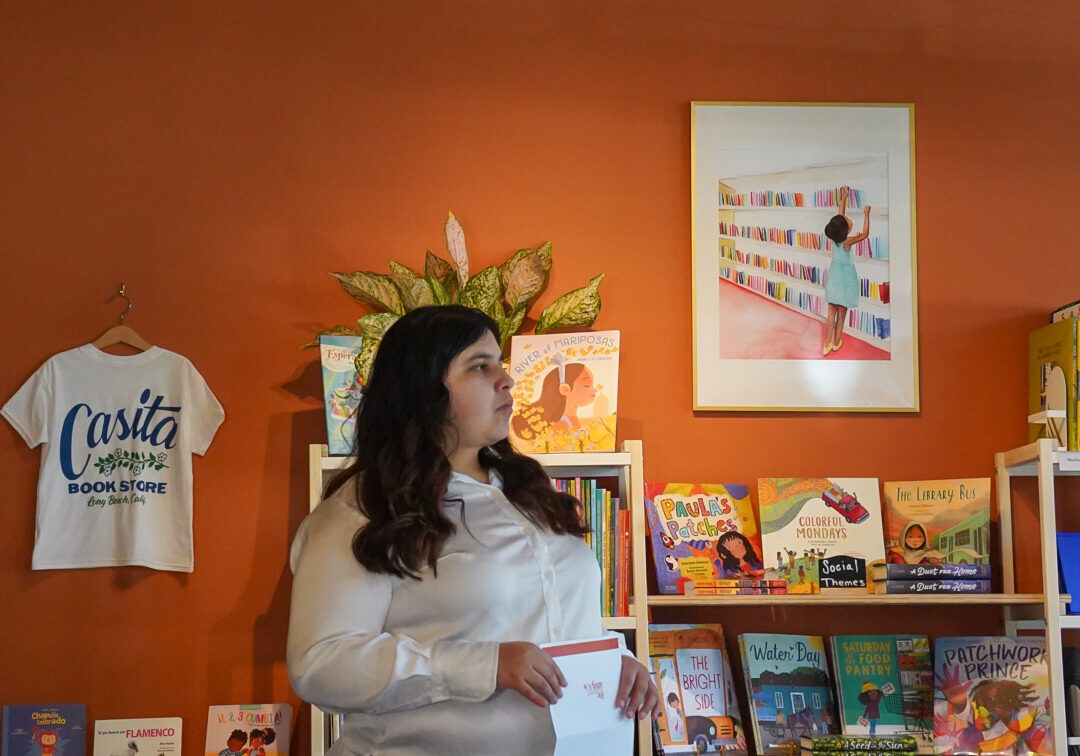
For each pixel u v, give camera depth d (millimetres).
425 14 3545
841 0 3621
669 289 3488
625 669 1965
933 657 3369
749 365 3459
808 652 3283
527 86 3537
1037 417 3254
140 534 3285
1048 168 3594
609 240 3494
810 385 3461
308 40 3510
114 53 3457
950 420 3486
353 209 3463
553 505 2104
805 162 3533
